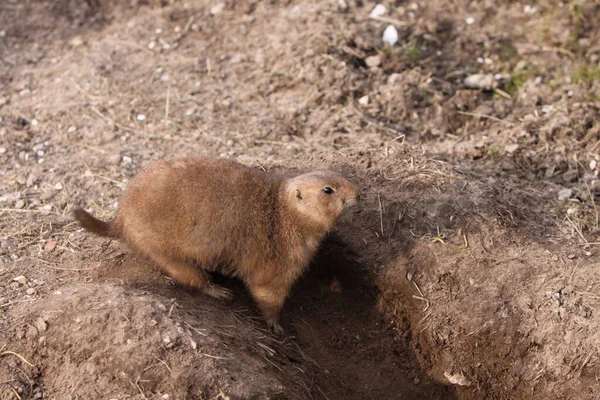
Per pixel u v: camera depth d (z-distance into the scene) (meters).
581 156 7.31
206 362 4.79
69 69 8.62
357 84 8.09
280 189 5.50
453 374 5.82
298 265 5.54
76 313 4.98
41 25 9.47
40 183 6.91
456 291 5.89
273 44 8.76
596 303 5.61
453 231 6.11
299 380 5.34
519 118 7.95
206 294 5.59
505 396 5.67
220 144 7.41
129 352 4.76
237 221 5.29
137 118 7.82
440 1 9.55
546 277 5.81
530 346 5.61
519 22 9.38
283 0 9.45
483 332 5.71
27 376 4.87
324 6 9.12
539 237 6.25
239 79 8.41
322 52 8.40
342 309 6.30
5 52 8.98
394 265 6.09
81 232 6.22
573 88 8.34
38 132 7.68
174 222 5.20
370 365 5.98
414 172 6.48
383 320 6.21
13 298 5.42
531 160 7.29
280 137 7.51
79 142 7.53
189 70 8.54
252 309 5.76
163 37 9.09
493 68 8.71
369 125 7.61
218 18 9.36
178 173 5.31
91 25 9.51
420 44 8.84
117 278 5.59
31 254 5.95
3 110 8.00
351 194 5.33
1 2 9.76
